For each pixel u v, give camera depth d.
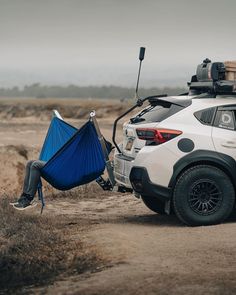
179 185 9.08
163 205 10.78
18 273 6.67
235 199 9.46
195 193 9.13
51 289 6.04
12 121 61.91
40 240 7.88
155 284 5.88
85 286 6.00
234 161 9.20
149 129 9.20
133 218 10.55
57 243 7.91
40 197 9.75
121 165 9.70
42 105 78.62
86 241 7.87
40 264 6.96
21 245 7.62
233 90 9.55
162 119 9.28
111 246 7.45
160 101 9.67
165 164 9.06
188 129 9.16
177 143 9.08
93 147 9.64
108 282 6.04
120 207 12.41
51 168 9.49
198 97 9.54
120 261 6.82
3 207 10.39
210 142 9.14
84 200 13.56
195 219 9.12
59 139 11.09
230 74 9.73
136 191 9.31
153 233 8.49
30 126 48.22
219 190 9.17
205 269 6.31
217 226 8.95
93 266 6.77
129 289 5.80
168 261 6.71
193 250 7.21
